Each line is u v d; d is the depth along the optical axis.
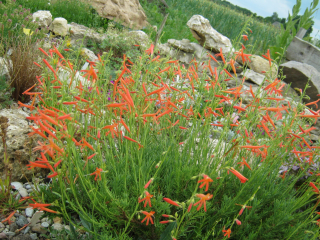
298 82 5.63
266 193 2.02
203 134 2.07
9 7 5.50
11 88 3.44
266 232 1.85
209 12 14.10
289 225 1.87
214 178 1.88
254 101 1.89
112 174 2.06
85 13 8.33
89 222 1.86
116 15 8.61
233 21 12.70
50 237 1.97
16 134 2.45
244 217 1.97
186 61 6.73
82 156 2.13
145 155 2.31
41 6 7.94
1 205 2.13
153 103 2.17
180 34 10.34
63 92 1.57
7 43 3.88
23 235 1.96
